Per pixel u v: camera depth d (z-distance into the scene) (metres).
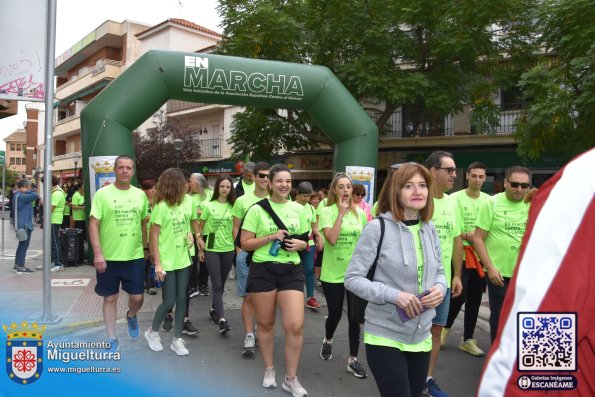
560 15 11.12
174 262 4.85
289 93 9.75
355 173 10.13
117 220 4.73
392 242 2.66
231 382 4.27
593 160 1.12
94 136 8.95
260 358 4.93
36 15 5.96
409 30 14.68
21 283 8.45
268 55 13.45
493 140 17.14
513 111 16.81
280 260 4.01
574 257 1.04
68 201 12.70
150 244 4.79
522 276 1.09
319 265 7.33
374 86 12.99
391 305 2.63
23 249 9.63
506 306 1.12
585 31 10.42
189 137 22.94
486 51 13.99
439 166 3.93
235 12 13.20
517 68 14.43
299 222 4.12
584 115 10.94
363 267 2.68
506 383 1.06
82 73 36.09
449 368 4.77
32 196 9.66
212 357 4.92
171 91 9.33
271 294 4.01
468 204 5.05
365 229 2.75
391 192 2.71
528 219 1.17
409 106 18.78
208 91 9.38
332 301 4.73
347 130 10.18
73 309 6.56
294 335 3.91
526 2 13.26
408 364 2.74
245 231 4.10
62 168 36.06
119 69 30.75
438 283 2.71
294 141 17.06
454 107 14.19
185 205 5.01
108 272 4.80
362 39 13.22
